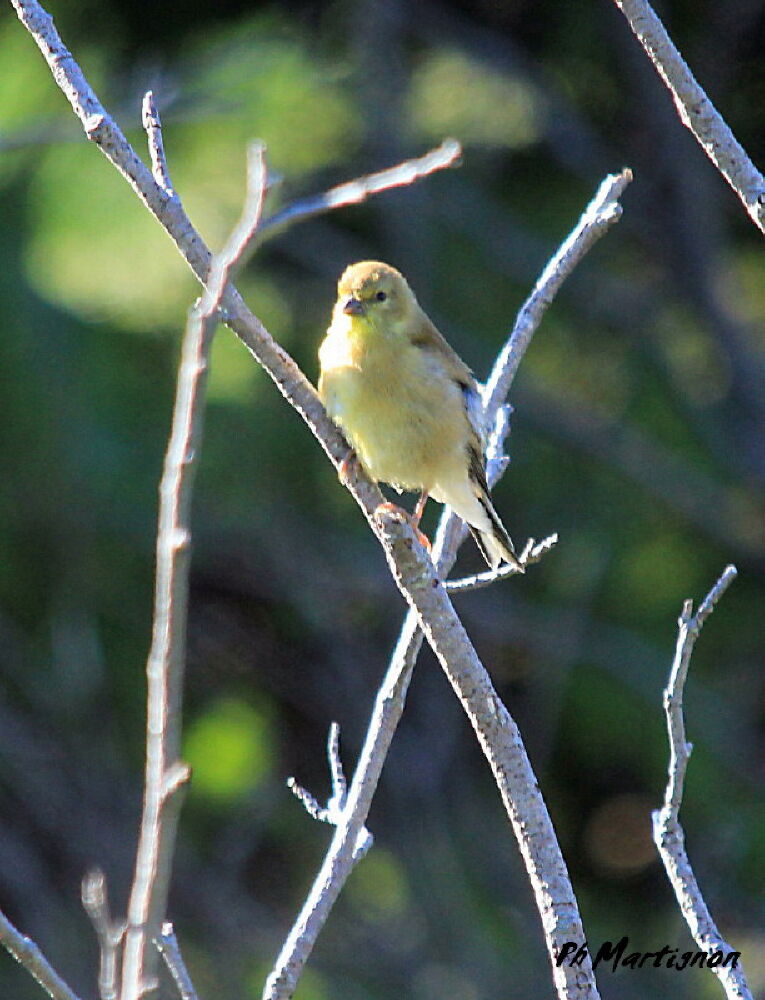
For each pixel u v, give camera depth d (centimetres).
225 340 1315
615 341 1820
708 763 1638
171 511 391
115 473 1260
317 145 1499
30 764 1441
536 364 1752
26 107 1185
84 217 1201
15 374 1217
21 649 1392
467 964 1495
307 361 1483
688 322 1917
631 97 1844
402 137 1708
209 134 1302
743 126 1847
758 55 1834
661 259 1884
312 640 1645
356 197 432
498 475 638
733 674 1683
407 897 1545
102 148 516
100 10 1512
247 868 1554
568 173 1833
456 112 1731
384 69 1673
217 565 1597
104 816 1455
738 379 1838
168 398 1284
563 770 1712
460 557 1659
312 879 1544
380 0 1680
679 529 1730
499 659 1677
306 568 1563
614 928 1653
